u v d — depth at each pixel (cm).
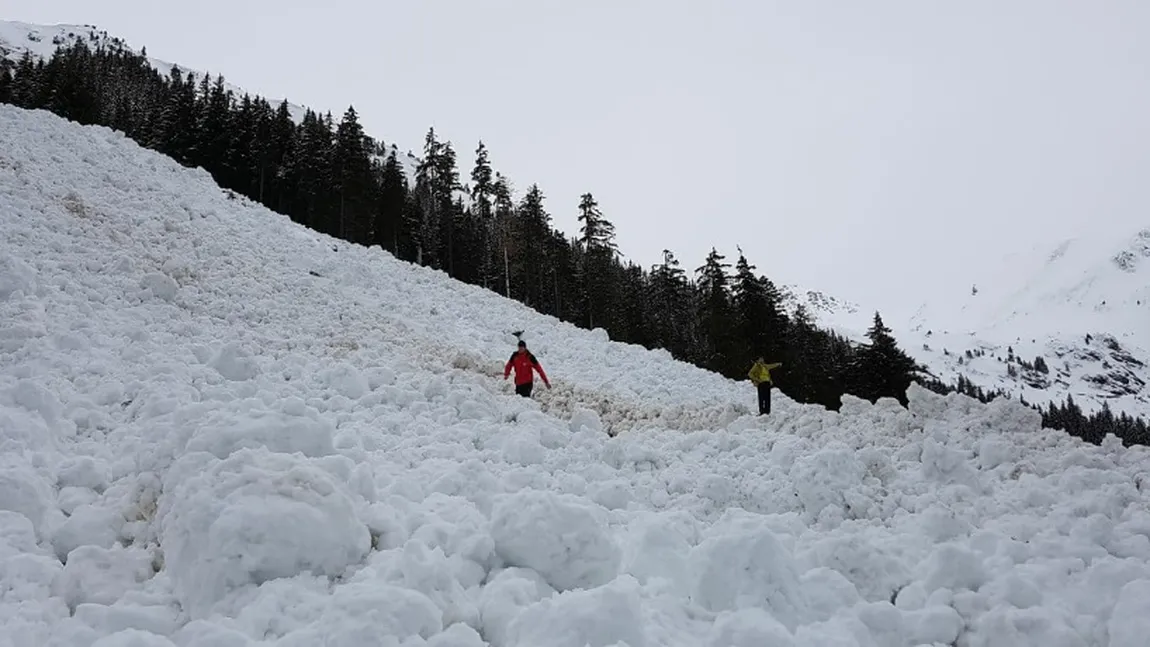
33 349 834
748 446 920
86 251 1345
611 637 339
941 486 759
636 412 1361
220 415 541
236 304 1399
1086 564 503
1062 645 382
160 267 1466
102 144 2422
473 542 438
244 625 345
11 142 1928
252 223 2362
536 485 654
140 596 394
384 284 2288
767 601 412
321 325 1493
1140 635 367
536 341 2238
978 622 410
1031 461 830
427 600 345
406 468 689
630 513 622
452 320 2153
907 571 487
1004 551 517
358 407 923
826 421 1115
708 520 707
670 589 430
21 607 368
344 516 426
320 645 318
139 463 570
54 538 466
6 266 1008
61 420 668
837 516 691
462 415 945
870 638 402
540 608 355
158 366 888
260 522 390
